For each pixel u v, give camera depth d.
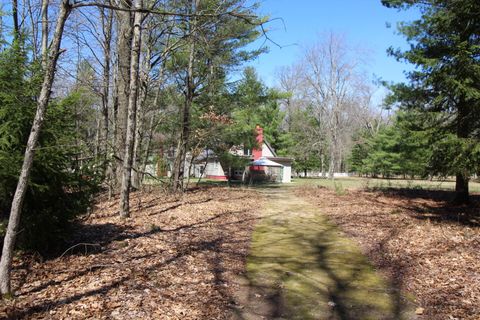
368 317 4.39
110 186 12.62
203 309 4.35
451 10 12.86
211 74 17.25
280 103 50.31
